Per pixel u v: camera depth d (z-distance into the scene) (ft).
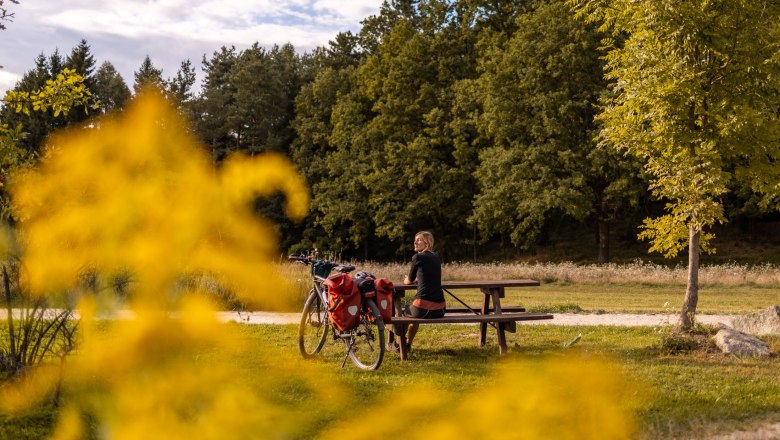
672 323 39.47
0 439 8.80
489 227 132.46
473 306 51.55
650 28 30.94
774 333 34.71
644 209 151.64
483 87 125.29
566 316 43.68
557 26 116.37
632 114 32.68
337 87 160.97
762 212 128.88
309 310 26.09
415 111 140.56
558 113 116.26
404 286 28.04
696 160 31.78
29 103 23.82
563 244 150.20
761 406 18.93
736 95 30.99
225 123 169.37
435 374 22.95
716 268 87.20
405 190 137.59
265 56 193.98
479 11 143.43
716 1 30.27
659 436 15.48
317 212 153.28
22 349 12.41
